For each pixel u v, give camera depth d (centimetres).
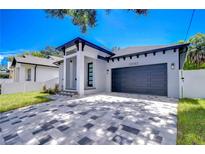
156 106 525
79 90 823
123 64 1012
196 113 407
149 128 303
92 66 1107
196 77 709
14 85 1200
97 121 355
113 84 1083
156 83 848
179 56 782
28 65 1508
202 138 249
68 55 945
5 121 381
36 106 564
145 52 865
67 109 489
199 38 1605
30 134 286
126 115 405
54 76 1664
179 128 298
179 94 736
